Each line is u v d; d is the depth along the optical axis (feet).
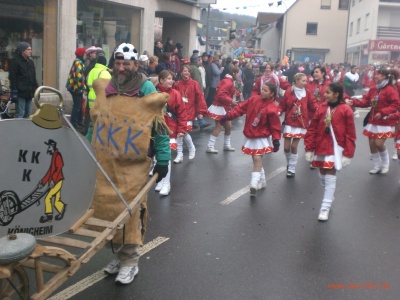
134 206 12.25
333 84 19.77
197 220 19.70
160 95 12.93
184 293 13.58
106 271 14.39
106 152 12.87
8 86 37.14
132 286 13.85
